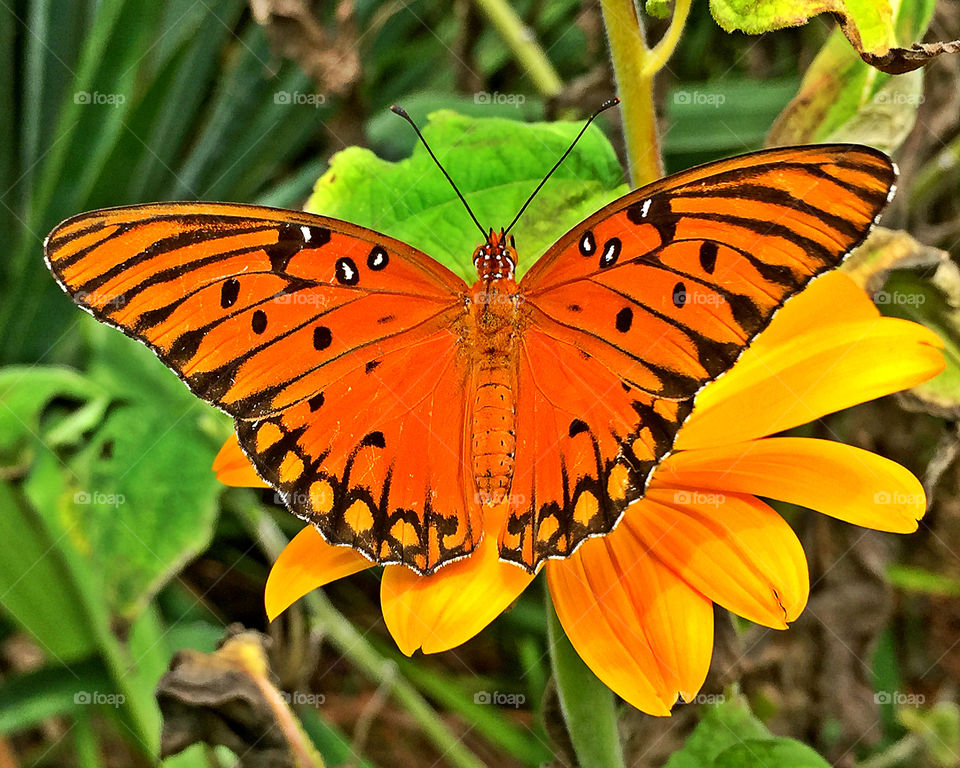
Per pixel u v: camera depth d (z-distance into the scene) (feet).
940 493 1.13
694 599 0.92
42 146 1.51
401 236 0.99
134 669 1.13
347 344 0.95
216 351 0.93
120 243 0.91
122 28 1.42
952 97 1.10
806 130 1.01
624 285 0.93
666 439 0.93
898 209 1.10
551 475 0.94
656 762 1.06
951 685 1.18
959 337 1.03
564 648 0.94
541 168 0.98
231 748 0.97
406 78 1.44
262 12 1.06
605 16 0.97
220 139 1.47
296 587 0.94
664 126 1.12
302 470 0.94
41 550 1.13
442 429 0.95
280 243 0.93
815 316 0.98
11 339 1.39
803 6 0.90
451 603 0.93
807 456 0.94
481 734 1.24
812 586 1.11
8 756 1.22
